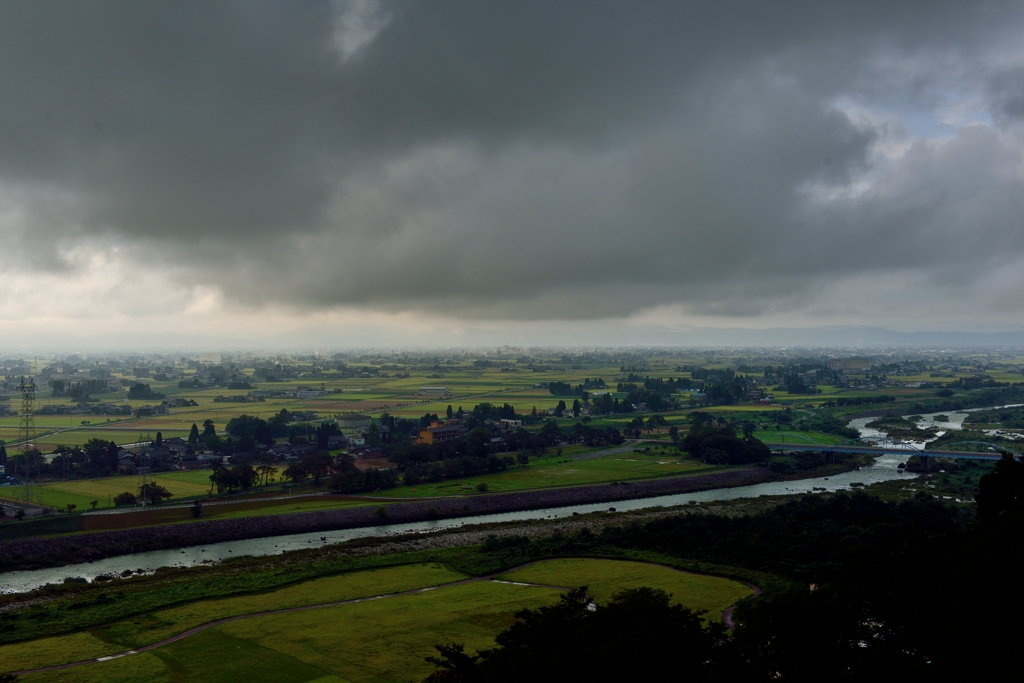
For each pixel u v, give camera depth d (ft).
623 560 460.14
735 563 437.58
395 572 442.50
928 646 224.74
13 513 565.12
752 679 214.28
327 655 311.06
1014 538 231.91
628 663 202.90
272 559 478.59
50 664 305.12
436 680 260.42
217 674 293.02
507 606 372.79
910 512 508.12
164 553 509.35
